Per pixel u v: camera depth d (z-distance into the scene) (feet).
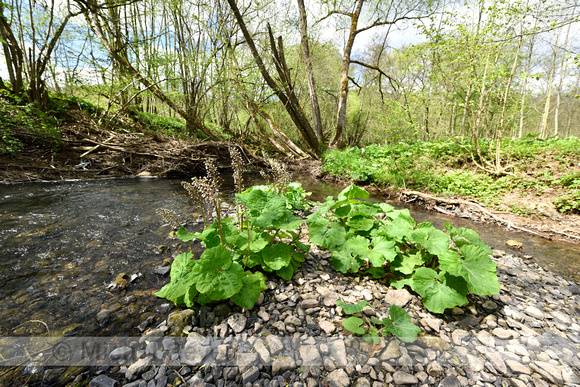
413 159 28.45
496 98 27.68
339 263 8.58
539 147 24.67
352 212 9.71
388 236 8.73
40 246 10.00
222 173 30.76
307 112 61.36
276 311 6.84
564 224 15.51
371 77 63.41
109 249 10.12
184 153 27.20
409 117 30.07
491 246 13.02
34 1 23.43
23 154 21.61
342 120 45.62
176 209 15.48
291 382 4.94
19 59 27.02
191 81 34.68
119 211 14.48
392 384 4.99
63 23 25.27
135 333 6.05
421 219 17.28
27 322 6.21
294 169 36.45
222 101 44.65
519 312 7.47
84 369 5.04
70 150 24.57
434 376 5.19
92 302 7.06
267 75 35.65
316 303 7.13
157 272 8.65
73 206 14.76
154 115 40.52
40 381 4.75
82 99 33.96
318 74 60.39
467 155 26.84
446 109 30.60
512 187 20.53
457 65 25.58
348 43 43.50
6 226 11.45
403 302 7.44
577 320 7.31
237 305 6.92
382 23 41.27
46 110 26.86
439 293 7.00
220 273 6.46
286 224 7.79
